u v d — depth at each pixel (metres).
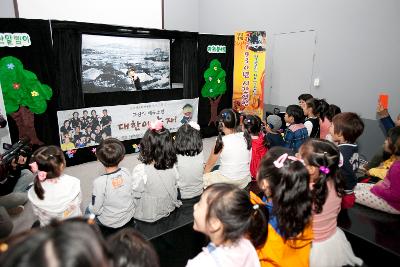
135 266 0.71
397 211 1.76
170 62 4.19
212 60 4.27
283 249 1.17
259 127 2.53
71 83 3.20
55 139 3.27
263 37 4.01
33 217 2.33
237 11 4.84
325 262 1.34
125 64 3.77
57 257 0.42
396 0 2.96
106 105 3.54
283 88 4.33
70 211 1.62
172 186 1.85
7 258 0.43
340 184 1.35
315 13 3.72
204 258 0.98
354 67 3.43
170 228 1.75
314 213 1.27
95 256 0.46
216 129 4.64
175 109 4.11
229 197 0.99
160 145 1.75
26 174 2.51
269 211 1.21
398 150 1.77
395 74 3.07
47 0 3.93
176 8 5.27
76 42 3.13
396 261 1.45
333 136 1.93
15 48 2.85
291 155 1.27
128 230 0.81
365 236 1.59
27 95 3.00
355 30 3.35
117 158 1.68
